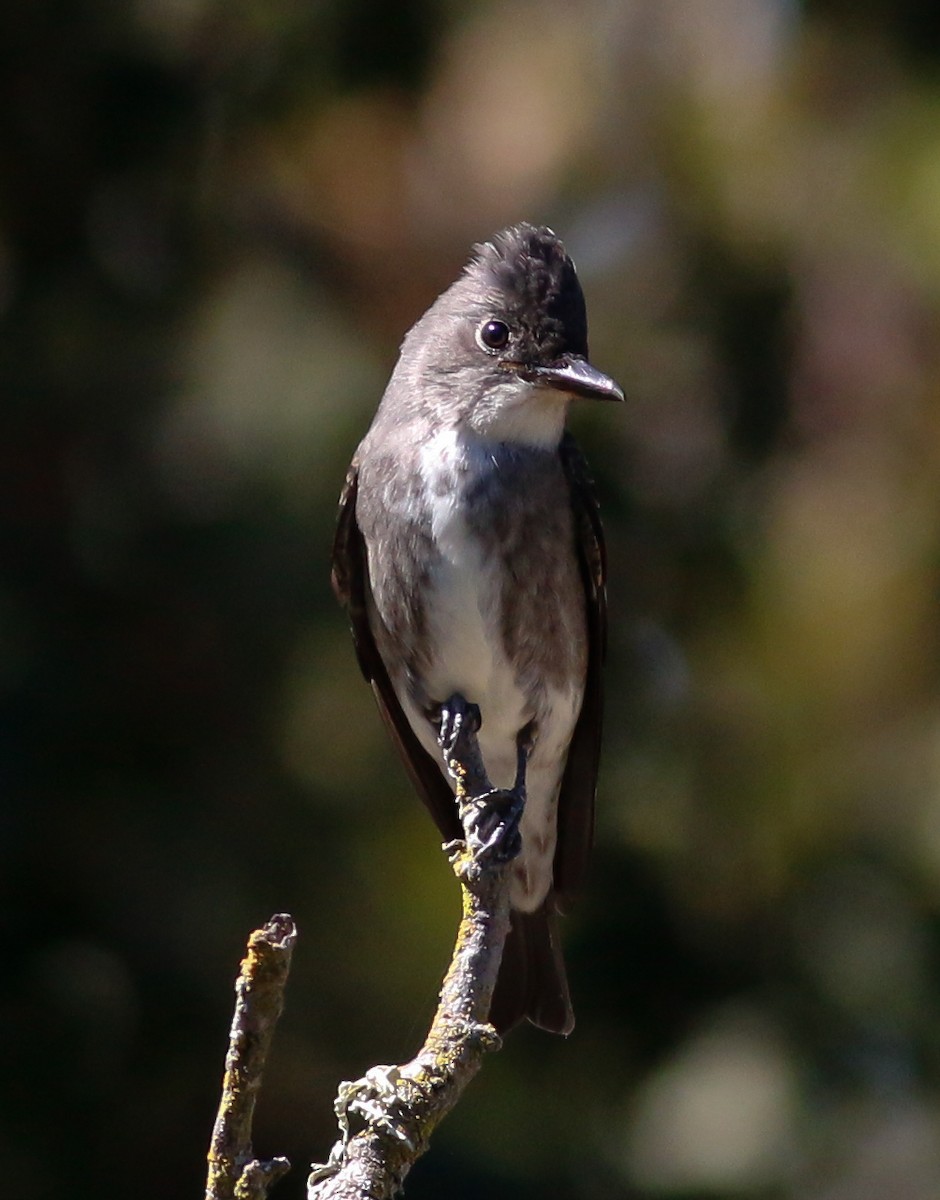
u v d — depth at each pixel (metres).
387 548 8.23
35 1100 10.43
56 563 10.94
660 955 11.94
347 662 11.04
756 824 12.10
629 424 12.14
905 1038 12.00
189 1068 10.55
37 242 11.64
